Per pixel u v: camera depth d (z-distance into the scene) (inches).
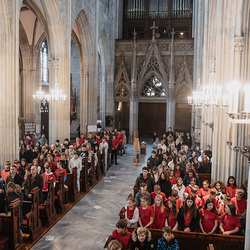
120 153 802.8
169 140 761.6
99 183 524.1
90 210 389.4
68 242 297.4
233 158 362.0
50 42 629.9
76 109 1138.0
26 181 325.1
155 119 1138.0
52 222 335.9
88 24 781.9
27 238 291.9
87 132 767.7
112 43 1019.3
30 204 311.3
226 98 224.1
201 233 224.4
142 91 1029.8
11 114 439.5
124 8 1173.1
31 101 914.1
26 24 842.2
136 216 252.1
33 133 839.7
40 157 453.4
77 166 430.9
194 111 848.9
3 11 421.7
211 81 395.9
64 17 632.4
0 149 433.1
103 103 1030.4
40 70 948.6
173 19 1146.0
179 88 991.0
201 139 624.4
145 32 1161.4
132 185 513.7
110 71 1022.4
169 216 251.1
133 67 1001.5
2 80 431.8
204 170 438.3
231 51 358.9
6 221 257.4
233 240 220.4
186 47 981.2
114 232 226.5
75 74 1130.0
